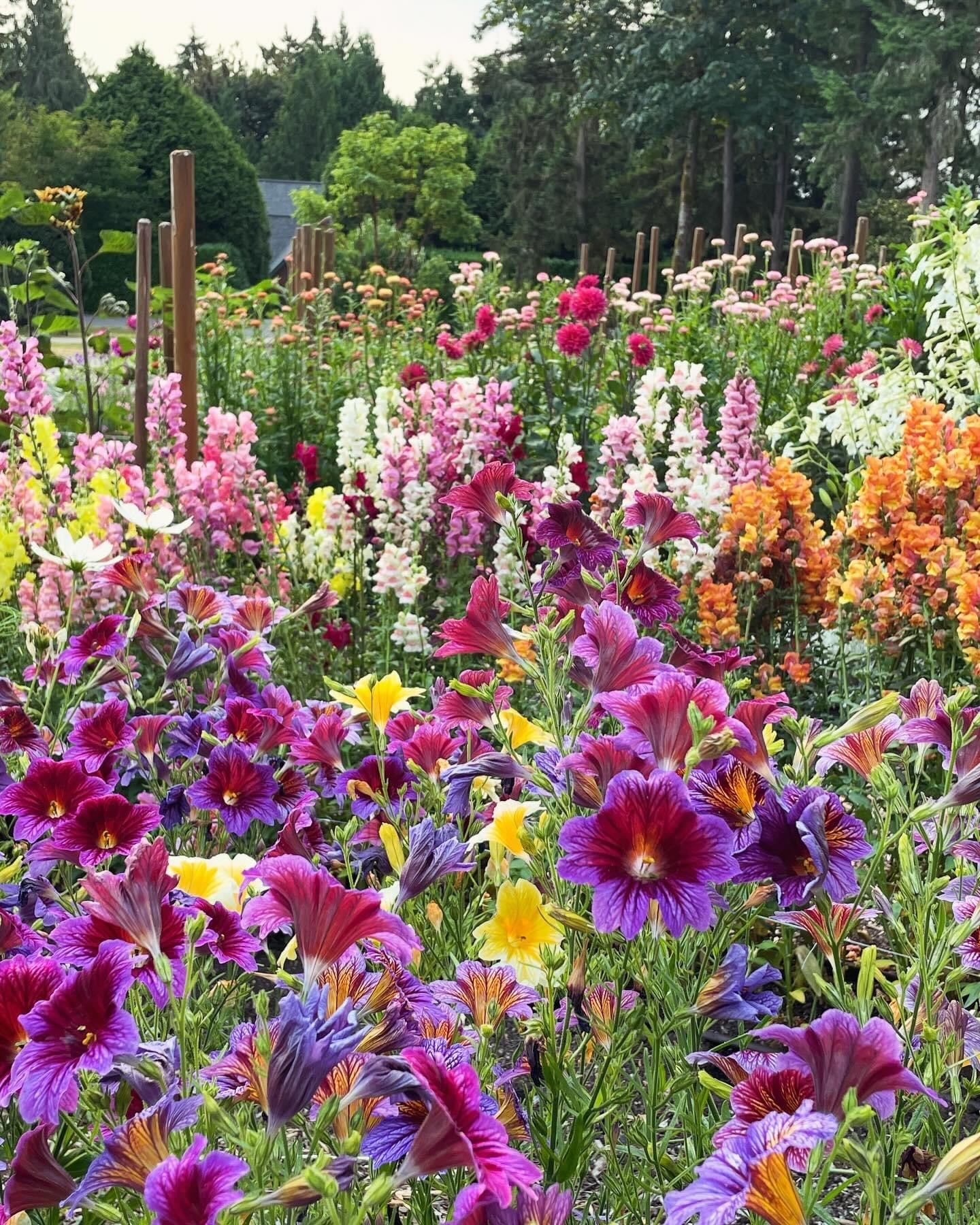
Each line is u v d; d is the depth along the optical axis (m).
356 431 5.23
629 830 1.39
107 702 2.31
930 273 6.12
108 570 2.87
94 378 7.67
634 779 1.38
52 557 2.66
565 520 2.29
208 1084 1.22
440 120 75.25
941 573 3.67
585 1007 1.67
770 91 37.00
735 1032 2.79
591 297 7.77
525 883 1.72
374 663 4.69
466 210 45.81
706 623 3.99
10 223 33.81
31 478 4.72
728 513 4.23
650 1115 1.64
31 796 1.96
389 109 85.88
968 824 1.93
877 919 2.46
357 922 1.27
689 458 4.40
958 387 5.94
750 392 4.84
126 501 4.62
